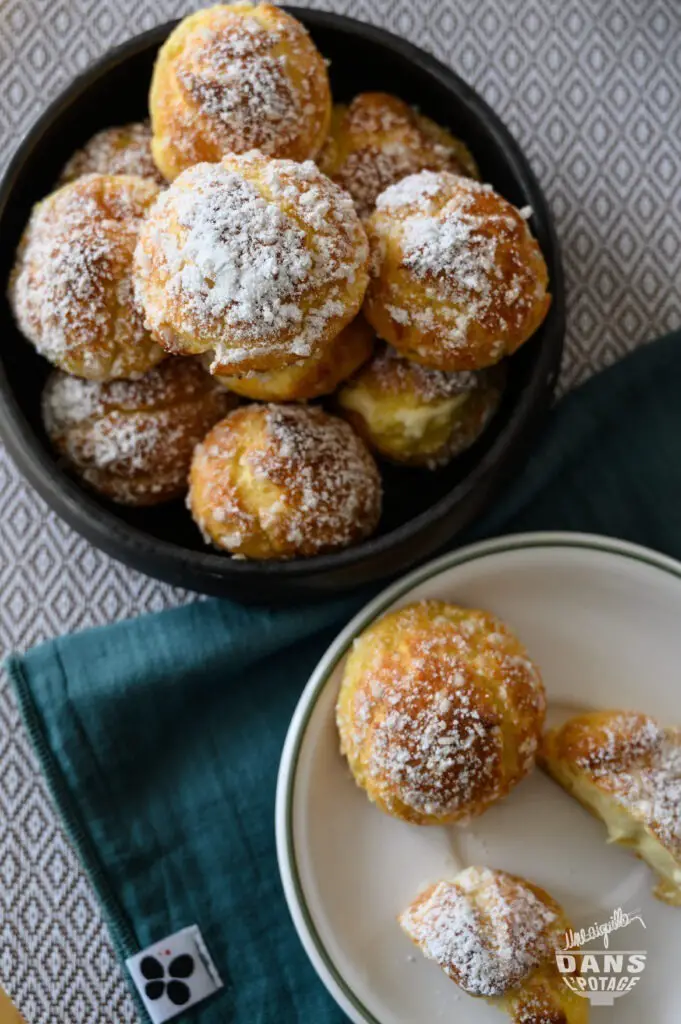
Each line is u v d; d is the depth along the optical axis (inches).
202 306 20.7
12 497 24.3
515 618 23.7
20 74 24.7
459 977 22.1
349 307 21.1
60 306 21.7
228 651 23.6
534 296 21.7
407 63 22.8
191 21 22.2
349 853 23.1
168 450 22.5
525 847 23.2
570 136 24.8
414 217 21.6
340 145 23.0
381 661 22.5
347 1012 22.6
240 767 23.9
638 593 23.5
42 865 23.8
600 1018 22.8
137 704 23.7
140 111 23.5
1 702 24.0
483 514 23.0
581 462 24.2
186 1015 23.4
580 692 23.7
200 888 23.6
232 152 21.7
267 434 22.1
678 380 24.2
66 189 22.3
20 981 23.5
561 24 24.9
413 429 22.3
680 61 24.9
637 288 24.6
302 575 21.8
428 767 22.2
